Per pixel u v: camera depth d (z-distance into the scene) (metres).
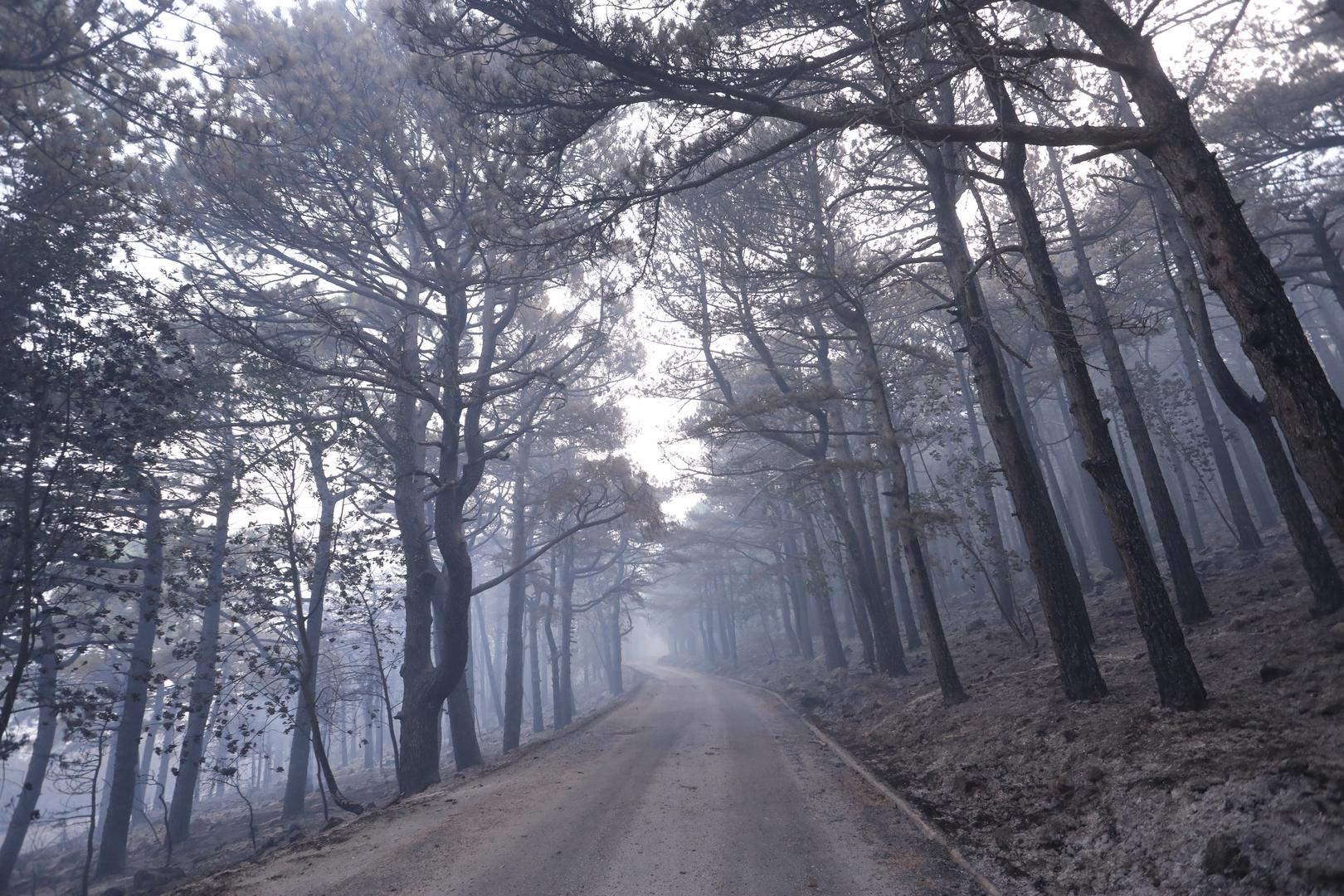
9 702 11.48
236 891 7.23
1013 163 10.06
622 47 9.55
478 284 17.61
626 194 10.85
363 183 16.47
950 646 22.70
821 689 25.67
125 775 20.58
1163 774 6.40
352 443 17.28
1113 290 21.91
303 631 15.94
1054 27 15.24
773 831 7.88
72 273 12.69
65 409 12.82
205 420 17.33
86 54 12.27
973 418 28.17
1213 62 16.27
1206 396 20.67
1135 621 15.36
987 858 6.40
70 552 14.10
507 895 6.33
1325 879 4.00
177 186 16.62
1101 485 8.82
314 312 19.17
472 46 10.16
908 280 14.59
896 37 8.49
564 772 13.15
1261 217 17.97
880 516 24.41
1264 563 16.56
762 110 9.48
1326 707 6.25
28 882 21.05
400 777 17.61
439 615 25.86
